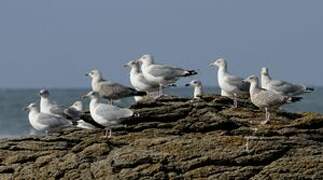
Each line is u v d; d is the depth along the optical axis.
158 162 19.27
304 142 19.72
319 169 18.80
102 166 19.44
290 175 18.77
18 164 20.22
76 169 19.59
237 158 19.20
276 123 22.08
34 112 23.47
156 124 21.75
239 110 23.27
